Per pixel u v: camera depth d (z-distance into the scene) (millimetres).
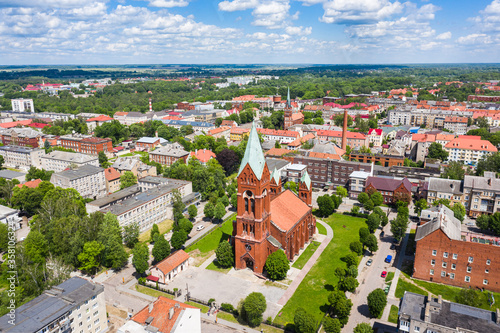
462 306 81625
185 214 167625
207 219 166000
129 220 146500
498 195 157250
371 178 186875
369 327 83500
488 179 163250
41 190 165500
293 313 98812
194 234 149375
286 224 122438
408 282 114312
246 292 108312
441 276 113750
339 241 142250
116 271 121625
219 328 93062
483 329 74125
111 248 120438
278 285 111750
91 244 116062
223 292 108438
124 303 103375
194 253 133500
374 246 129125
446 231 111750
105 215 131250
